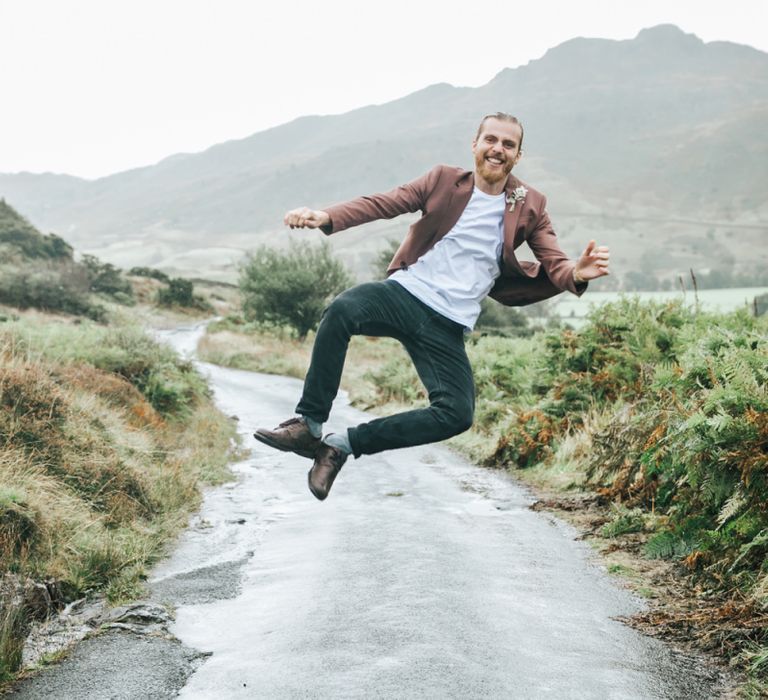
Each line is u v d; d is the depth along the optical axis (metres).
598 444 9.23
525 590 5.95
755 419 5.99
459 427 3.57
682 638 4.96
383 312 3.53
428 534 7.75
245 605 5.75
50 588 5.77
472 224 3.66
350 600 5.70
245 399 24.41
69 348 13.97
